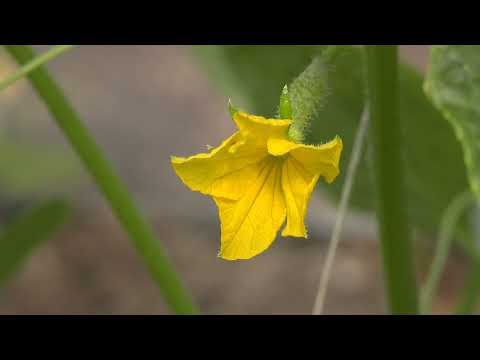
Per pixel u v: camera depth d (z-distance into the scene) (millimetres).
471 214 349
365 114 261
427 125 318
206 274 782
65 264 800
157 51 1104
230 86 351
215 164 184
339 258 763
